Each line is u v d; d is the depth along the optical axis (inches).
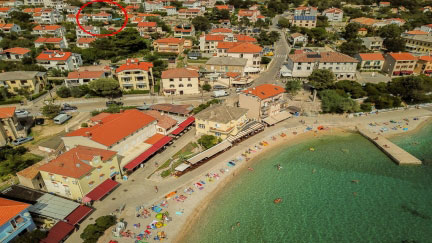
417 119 3961.6
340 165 3029.0
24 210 1930.4
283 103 3983.8
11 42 6146.7
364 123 3863.2
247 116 3870.6
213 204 2455.7
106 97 4357.8
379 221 2320.4
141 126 3048.7
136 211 2299.5
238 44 5777.6
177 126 3484.3
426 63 5004.9
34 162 2824.8
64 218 2086.6
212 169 2883.9
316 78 4311.0
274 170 2930.6
